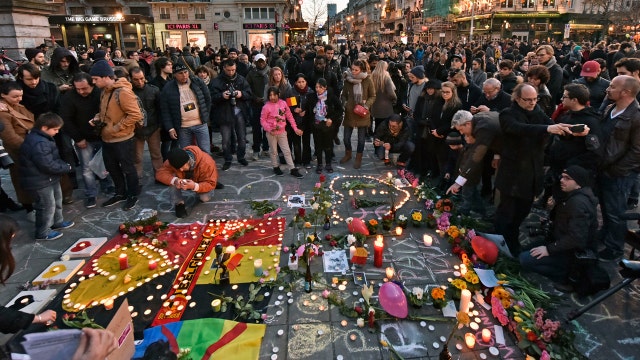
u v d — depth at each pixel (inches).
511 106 145.9
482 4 1596.9
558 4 1480.1
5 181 252.5
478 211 201.8
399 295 121.5
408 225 187.8
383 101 278.7
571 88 148.6
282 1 1489.9
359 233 169.9
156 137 239.9
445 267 154.0
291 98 251.9
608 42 786.2
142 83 223.8
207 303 133.7
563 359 108.0
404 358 111.1
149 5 1501.0
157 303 133.8
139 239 175.2
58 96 221.0
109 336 65.0
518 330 116.4
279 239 174.9
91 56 504.7
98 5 1455.5
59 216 186.1
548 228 161.8
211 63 448.8
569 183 133.6
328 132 252.2
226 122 263.3
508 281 138.0
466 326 122.7
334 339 118.3
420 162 246.4
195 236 176.4
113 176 212.2
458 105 209.8
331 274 148.8
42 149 166.7
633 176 155.3
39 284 144.4
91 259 160.9
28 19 413.1
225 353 112.0
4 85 183.2
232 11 1502.2
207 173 200.1
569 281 138.5
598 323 124.5
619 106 150.8
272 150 254.1
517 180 149.1
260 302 133.8
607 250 160.2
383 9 3120.1
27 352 61.1
